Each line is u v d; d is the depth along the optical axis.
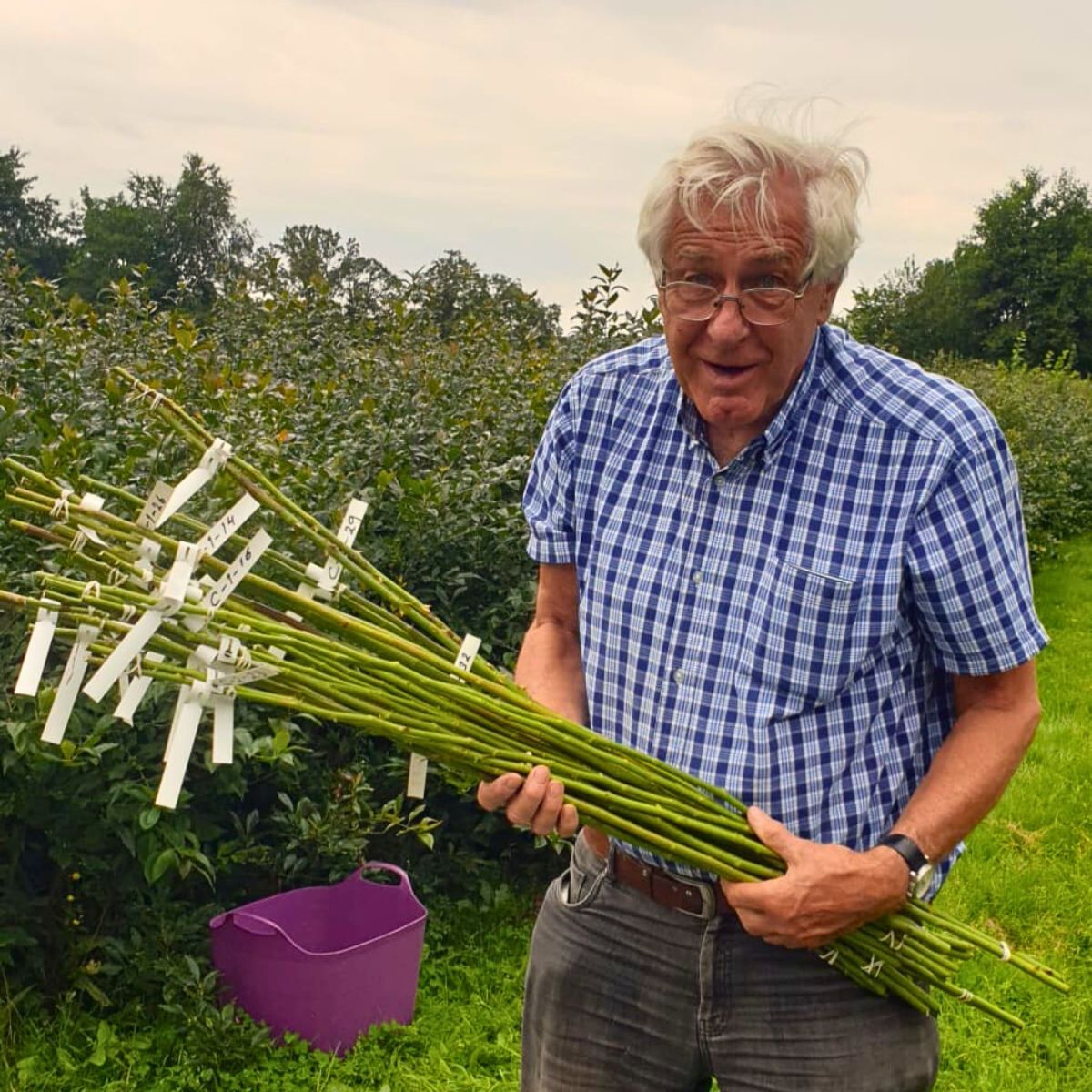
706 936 2.06
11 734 3.01
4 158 48.44
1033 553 12.46
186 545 1.64
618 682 2.12
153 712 3.35
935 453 1.86
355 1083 3.36
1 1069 3.26
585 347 6.19
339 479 4.15
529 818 1.97
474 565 4.38
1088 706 7.42
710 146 1.81
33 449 3.51
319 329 6.45
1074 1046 3.85
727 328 1.81
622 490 2.13
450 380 5.70
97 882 3.47
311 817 3.67
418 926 3.56
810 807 1.96
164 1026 3.45
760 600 1.95
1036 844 5.30
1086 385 22.55
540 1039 2.27
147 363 4.67
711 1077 2.26
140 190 45.12
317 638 1.92
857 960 2.00
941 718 2.07
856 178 1.88
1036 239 56.06
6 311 5.25
